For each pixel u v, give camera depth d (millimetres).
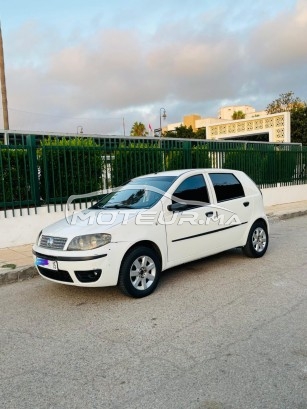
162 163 10484
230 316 4223
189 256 5531
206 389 2854
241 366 3154
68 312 4578
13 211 7906
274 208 13609
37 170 8344
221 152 12422
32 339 3896
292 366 3119
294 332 3744
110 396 2828
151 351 3494
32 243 8234
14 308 4852
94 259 4488
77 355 3500
